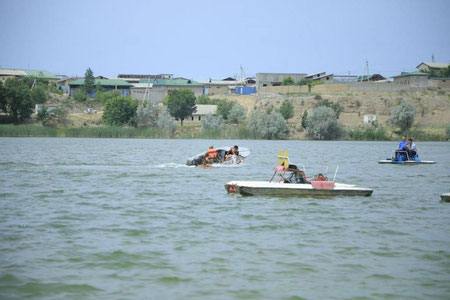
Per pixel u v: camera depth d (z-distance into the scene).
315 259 25.67
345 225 32.94
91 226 31.73
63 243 27.72
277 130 189.12
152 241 28.47
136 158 86.12
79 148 114.94
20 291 21.20
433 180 57.94
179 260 25.23
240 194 43.56
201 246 27.61
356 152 112.94
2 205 38.53
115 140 167.12
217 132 190.75
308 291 21.72
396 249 27.52
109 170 64.75
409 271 24.11
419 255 26.48
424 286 22.34
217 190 47.22
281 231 31.12
